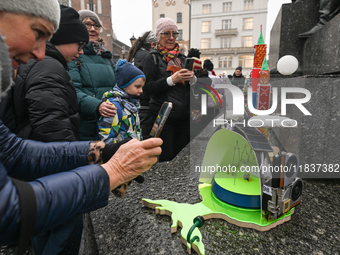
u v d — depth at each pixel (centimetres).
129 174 51
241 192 91
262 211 87
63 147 68
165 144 201
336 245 76
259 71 91
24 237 33
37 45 52
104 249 77
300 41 199
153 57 192
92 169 44
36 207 34
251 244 76
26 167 66
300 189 91
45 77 79
